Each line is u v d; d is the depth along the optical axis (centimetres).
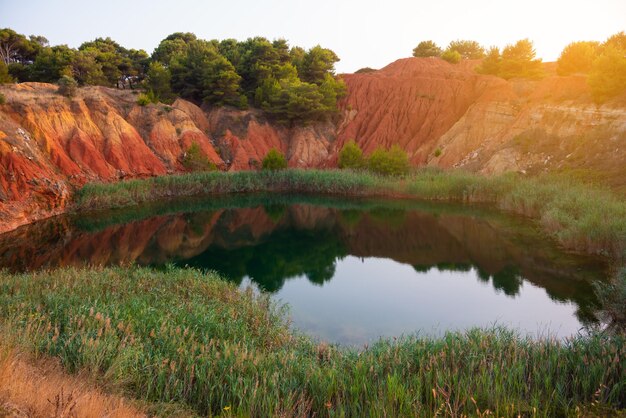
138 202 5147
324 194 5866
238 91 8075
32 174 4159
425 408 984
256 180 6166
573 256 2703
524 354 1195
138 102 6531
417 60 9625
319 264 3017
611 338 1270
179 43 9206
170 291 1920
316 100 7556
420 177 5569
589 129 4906
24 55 7819
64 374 978
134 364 1091
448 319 1986
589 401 1016
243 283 2558
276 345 1498
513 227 3600
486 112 6388
